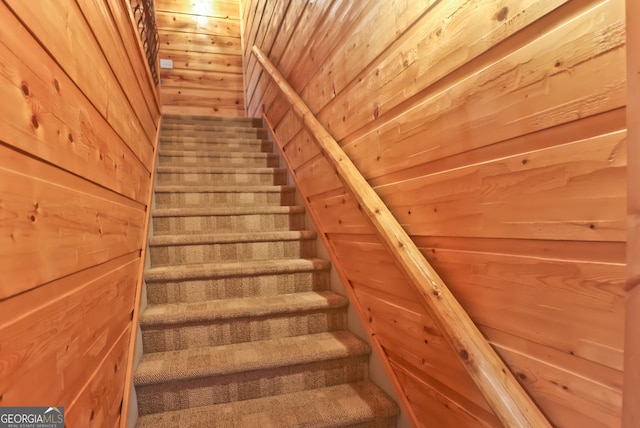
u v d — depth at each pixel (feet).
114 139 3.57
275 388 4.32
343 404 4.06
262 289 5.56
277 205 7.64
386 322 4.16
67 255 2.16
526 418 2.15
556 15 1.91
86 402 2.38
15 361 1.53
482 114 2.45
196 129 9.68
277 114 8.66
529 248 2.19
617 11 1.64
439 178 2.93
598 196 1.77
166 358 4.32
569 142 1.89
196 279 5.26
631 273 1.38
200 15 12.59
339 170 4.20
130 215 4.24
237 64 12.94
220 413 3.94
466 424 2.94
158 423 3.77
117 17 3.96
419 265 2.96
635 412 1.39
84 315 2.42
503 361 2.44
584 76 1.79
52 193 1.99
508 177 2.28
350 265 5.02
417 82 3.11
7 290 1.49
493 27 2.31
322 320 5.16
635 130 1.34
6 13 1.60
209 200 7.24
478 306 2.63
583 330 1.90
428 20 2.92
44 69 1.96
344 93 4.51
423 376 3.51
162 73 12.28
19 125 1.66
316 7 5.32
